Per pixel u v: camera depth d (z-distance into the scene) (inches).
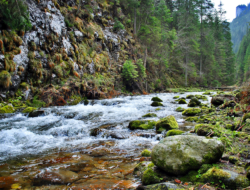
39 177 103.3
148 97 620.7
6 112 317.1
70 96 485.7
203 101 450.0
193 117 245.1
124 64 796.0
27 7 430.3
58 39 513.0
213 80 1633.9
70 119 283.4
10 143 174.4
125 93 748.0
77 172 109.3
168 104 429.7
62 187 91.1
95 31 748.0
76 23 647.8
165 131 191.6
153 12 1219.9
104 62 732.7
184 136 102.5
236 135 142.9
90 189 87.8
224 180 76.4
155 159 97.7
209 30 1643.7
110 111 344.8
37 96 415.2
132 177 99.7
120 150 148.5
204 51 1537.9
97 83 593.9
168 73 1354.6
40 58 447.2
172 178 89.0
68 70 525.7
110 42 830.5
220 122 192.9
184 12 1486.2
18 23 390.0
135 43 1053.2
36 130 218.1
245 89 255.9
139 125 216.8
